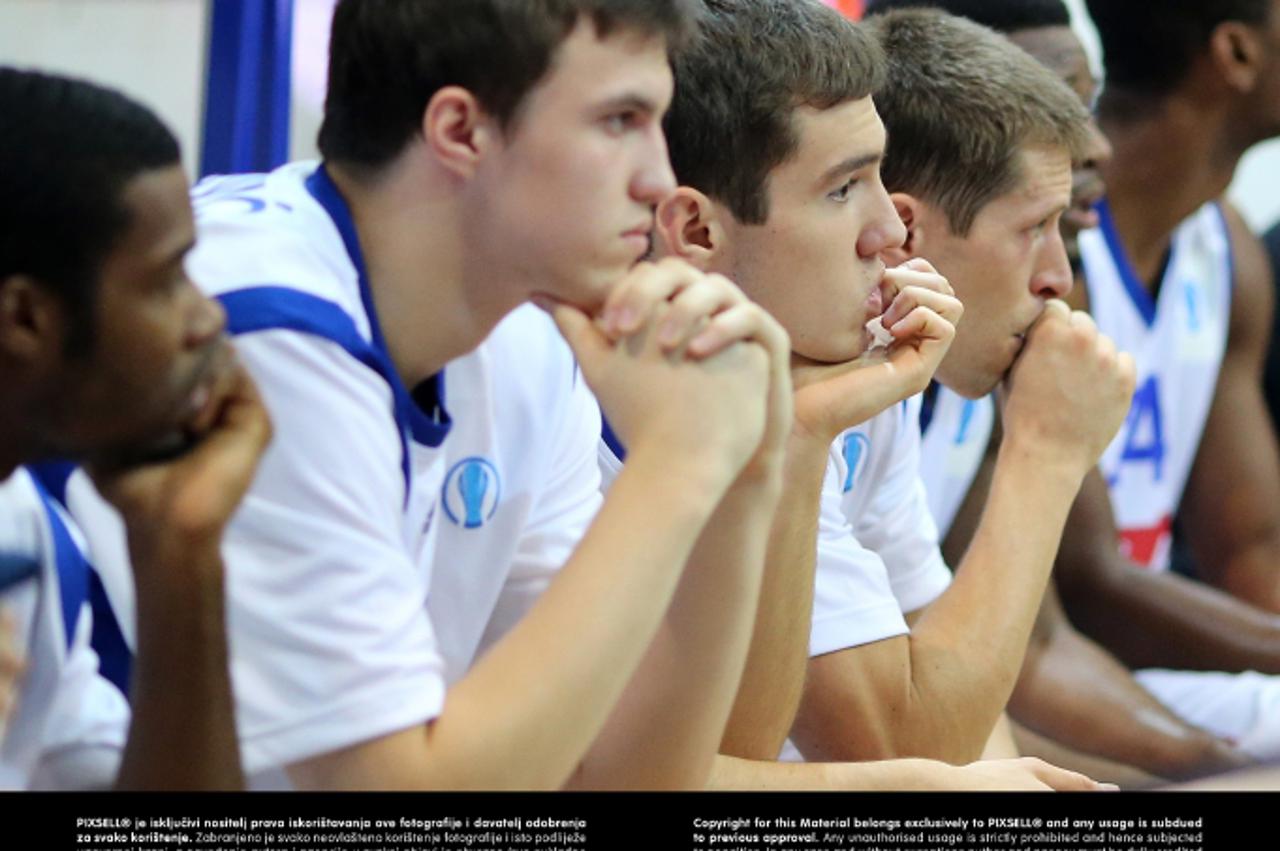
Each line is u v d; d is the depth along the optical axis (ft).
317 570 6.82
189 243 6.41
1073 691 13.74
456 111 7.07
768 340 7.18
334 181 7.59
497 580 8.82
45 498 7.99
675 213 9.23
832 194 9.20
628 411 7.07
